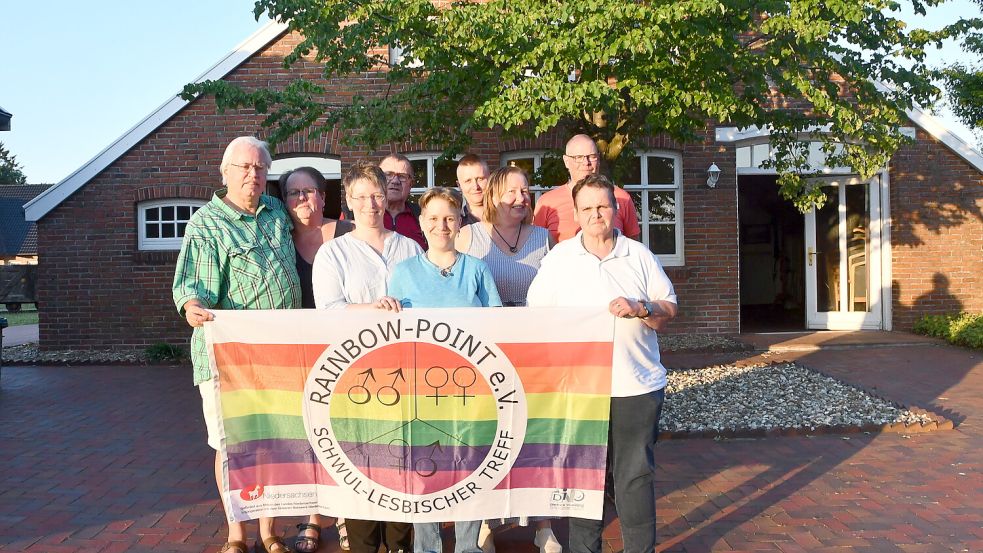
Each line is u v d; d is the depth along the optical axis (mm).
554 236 4961
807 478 5340
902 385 8477
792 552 4129
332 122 8570
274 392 3691
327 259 3867
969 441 6195
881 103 7707
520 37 6512
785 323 13938
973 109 13273
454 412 3676
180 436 6723
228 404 3674
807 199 8984
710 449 6098
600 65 6777
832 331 12484
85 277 11711
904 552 4109
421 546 3793
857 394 7617
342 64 8117
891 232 12188
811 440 6305
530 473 3684
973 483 5176
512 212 4379
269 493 3701
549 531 4188
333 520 4762
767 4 6699
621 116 7551
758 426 6520
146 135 11617
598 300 3664
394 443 3691
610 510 4805
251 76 11641
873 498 4922
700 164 11766
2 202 38469
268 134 11570
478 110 6688
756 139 11820
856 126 7172
